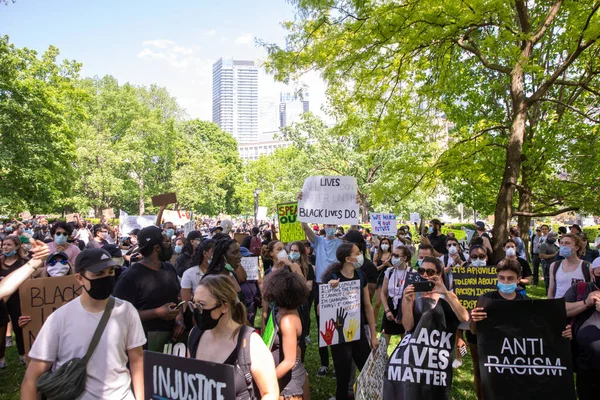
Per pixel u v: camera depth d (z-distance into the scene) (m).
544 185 16.16
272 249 6.61
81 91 37.12
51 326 2.96
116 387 2.98
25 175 22.64
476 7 9.95
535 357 4.01
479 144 12.52
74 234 11.15
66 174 28.81
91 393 2.89
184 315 4.71
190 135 67.19
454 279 6.63
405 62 12.02
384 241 9.81
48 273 6.46
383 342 4.91
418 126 13.02
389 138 12.77
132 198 52.91
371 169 34.69
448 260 7.57
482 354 4.12
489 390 4.07
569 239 5.50
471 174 12.44
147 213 55.88
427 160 12.91
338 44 11.39
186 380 2.59
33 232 17.00
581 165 14.27
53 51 33.97
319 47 11.30
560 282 5.62
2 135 22.38
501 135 18.16
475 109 19.20
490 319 4.13
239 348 2.83
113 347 3.00
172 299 4.58
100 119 52.44
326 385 6.01
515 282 4.26
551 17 10.89
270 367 2.83
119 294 4.38
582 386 4.17
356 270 5.27
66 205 40.53
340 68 11.57
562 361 3.97
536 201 17.09
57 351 2.95
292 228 9.75
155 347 4.39
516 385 4.01
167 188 54.16
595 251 9.06
